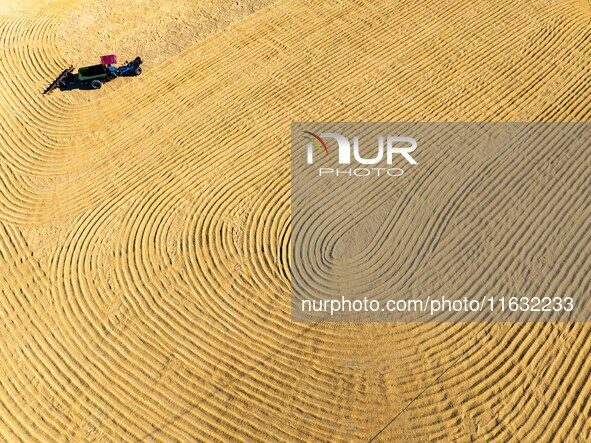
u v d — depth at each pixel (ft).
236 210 39.42
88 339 34.19
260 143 42.88
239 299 35.47
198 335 34.06
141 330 34.40
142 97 46.93
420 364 32.53
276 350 33.37
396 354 32.96
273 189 40.22
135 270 37.01
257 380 32.35
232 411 31.32
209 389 32.09
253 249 37.60
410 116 43.88
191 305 35.32
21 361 33.53
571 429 29.84
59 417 31.50
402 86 45.98
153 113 45.70
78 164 43.09
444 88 45.70
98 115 46.11
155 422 31.12
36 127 45.73
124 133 44.62
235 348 33.50
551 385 31.30
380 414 30.96
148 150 43.32
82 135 44.91
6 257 38.11
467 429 30.25
